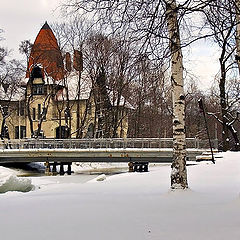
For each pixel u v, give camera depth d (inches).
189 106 2166.6
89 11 407.8
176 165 494.6
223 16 364.5
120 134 2578.7
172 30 406.6
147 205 416.2
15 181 789.9
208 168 895.7
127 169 2388.0
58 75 2519.7
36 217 368.2
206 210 373.1
